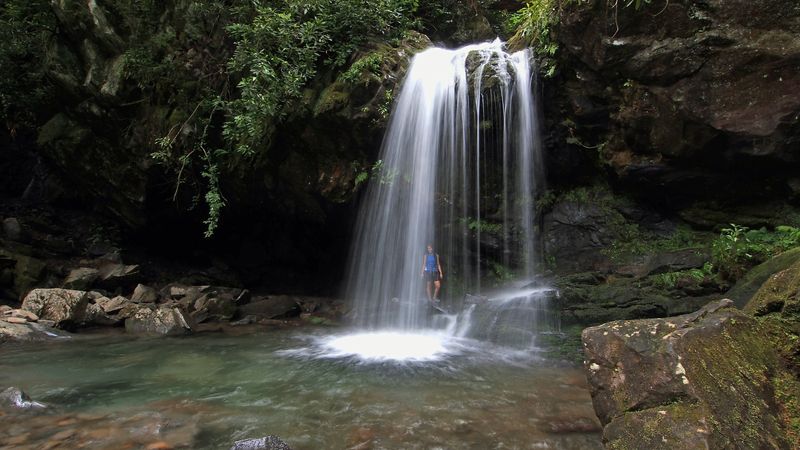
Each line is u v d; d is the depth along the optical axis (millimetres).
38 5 11398
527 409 4906
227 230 14086
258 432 4328
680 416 3018
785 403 3146
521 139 9125
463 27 13828
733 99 6738
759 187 7406
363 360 7086
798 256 5879
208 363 6918
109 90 11008
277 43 9812
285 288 14023
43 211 14352
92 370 6523
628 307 7461
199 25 10695
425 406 5012
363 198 10688
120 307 10055
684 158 7547
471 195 9781
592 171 9375
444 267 10320
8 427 4410
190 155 11195
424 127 9594
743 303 6086
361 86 9242
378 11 10078
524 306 8297
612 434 3242
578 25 7672
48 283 10977
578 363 6688
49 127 12367
